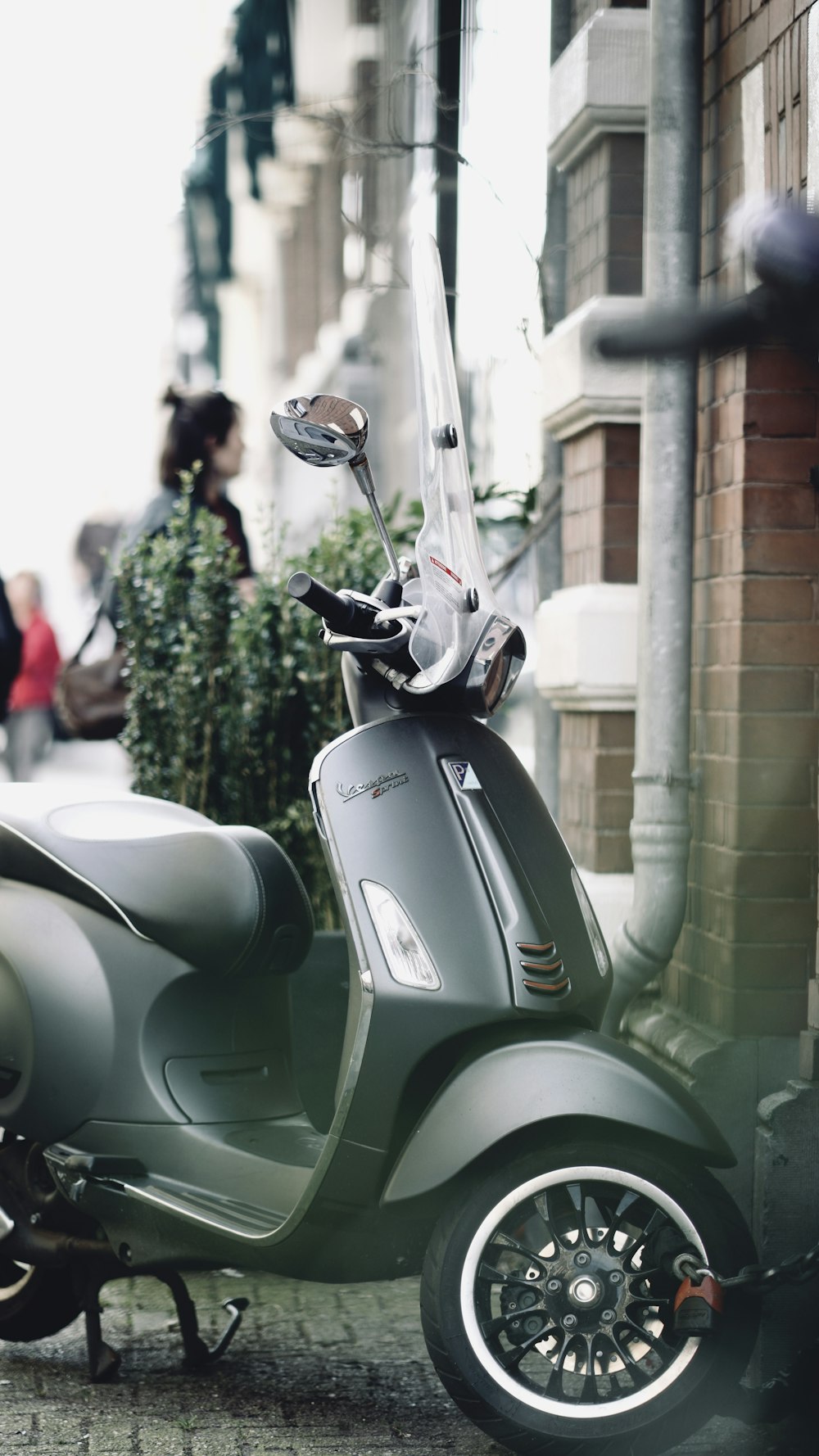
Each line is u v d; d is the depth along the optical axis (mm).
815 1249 2934
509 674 3193
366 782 3133
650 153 4234
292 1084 3635
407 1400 3404
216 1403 3389
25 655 10320
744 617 3947
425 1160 2916
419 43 6777
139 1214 3328
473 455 6121
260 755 5129
